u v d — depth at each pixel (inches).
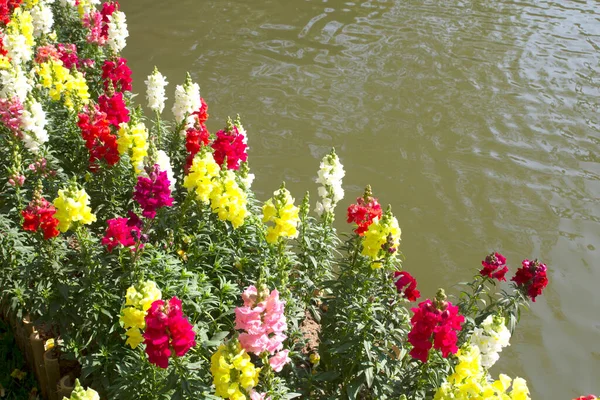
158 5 633.6
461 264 324.5
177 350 146.6
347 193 370.6
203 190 214.2
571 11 688.4
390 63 539.5
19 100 239.1
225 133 245.9
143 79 482.3
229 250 222.2
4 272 210.5
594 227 361.1
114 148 233.1
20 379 221.9
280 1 665.6
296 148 410.0
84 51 376.2
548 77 536.1
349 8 657.0
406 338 195.9
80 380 200.1
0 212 231.0
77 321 196.9
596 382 265.7
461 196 377.7
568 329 291.7
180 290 194.1
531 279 214.5
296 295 224.8
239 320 150.4
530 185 394.3
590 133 458.0
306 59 536.7
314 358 207.5
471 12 667.4
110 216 240.8
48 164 245.3
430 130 444.8
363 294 199.0
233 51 541.6
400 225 348.5
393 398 180.7
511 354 275.3
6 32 316.2
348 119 449.4
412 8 667.4
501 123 461.4
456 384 160.1
